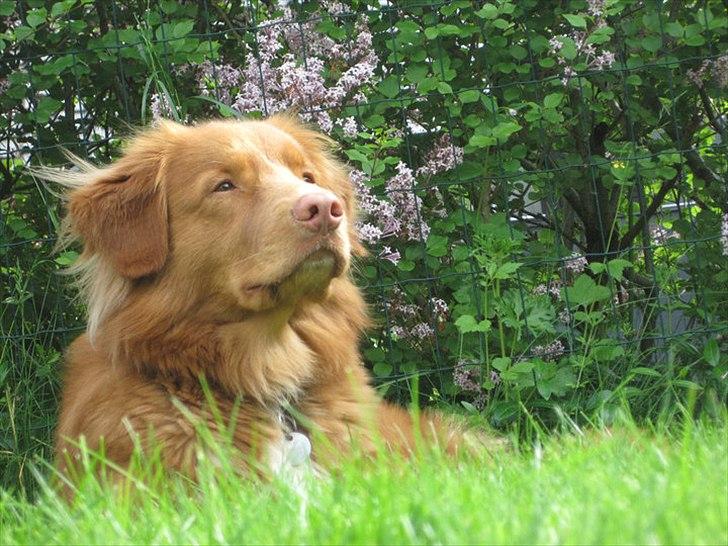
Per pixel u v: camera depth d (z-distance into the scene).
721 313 12.02
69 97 12.20
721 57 11.55
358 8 12.12
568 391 11.11
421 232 11.45
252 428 7.84
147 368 7.83
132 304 8.03
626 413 8.84
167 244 7.99
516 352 11.53
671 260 12.58
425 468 6.17
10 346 11.24
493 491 5.73
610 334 12.11
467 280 11.47
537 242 12.16
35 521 6.26
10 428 10.95
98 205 8.27
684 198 12.95
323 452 7.67
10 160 12.54
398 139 10.98
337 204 7.51
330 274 7.63
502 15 11.80
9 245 11.20
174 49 11.24
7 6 11.26
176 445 7.48
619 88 12.19
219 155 8.03
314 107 11.30
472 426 9.81
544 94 11.88
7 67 12.29
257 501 5.90
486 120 11.44
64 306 11.92
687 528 4.57
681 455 6.10
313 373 8.31
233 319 7.88
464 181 11.45
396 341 11.86
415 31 11.28
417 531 4.91
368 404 8.50
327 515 5.27
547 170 11.37
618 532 4.60
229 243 7.77
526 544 4.54
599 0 11.33
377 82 11.88
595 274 12.27
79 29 11.34
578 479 5.75
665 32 11.20
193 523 5.71
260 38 11.70
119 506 6.13
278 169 8.11
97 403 7.75
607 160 11.45
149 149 8.38
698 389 10.89
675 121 11.45
